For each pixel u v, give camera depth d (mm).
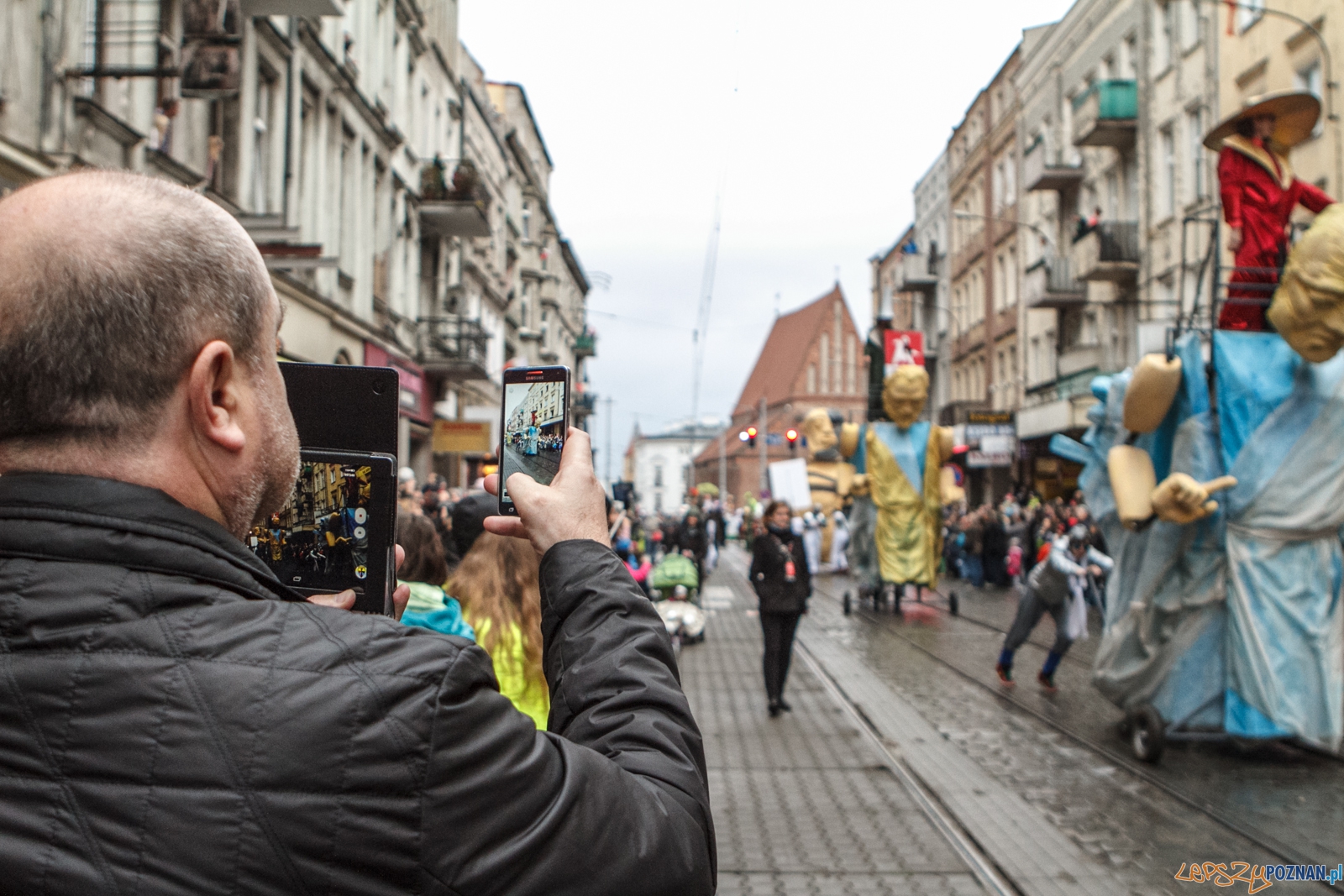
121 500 1141
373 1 23047
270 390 1302
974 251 46406
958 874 5742
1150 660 8852
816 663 14078
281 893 1034
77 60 10617
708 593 26781
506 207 45312
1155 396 8633
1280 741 9023
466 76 41031
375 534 1685
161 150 12398
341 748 1066
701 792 1316
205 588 1146
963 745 9062
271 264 13133
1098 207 31812
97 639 1084
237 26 12844
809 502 32875
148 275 1162
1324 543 8508
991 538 27859
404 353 25875
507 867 1099
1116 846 6250
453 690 1131
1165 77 26750
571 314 71812
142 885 1013
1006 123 41781
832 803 7219
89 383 1146
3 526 1130
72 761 1044
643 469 151375
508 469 1715
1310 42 19875
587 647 1405
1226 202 9008
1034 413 33125
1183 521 8508
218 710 1063
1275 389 8484
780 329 106562
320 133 19297
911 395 20969
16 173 9680
